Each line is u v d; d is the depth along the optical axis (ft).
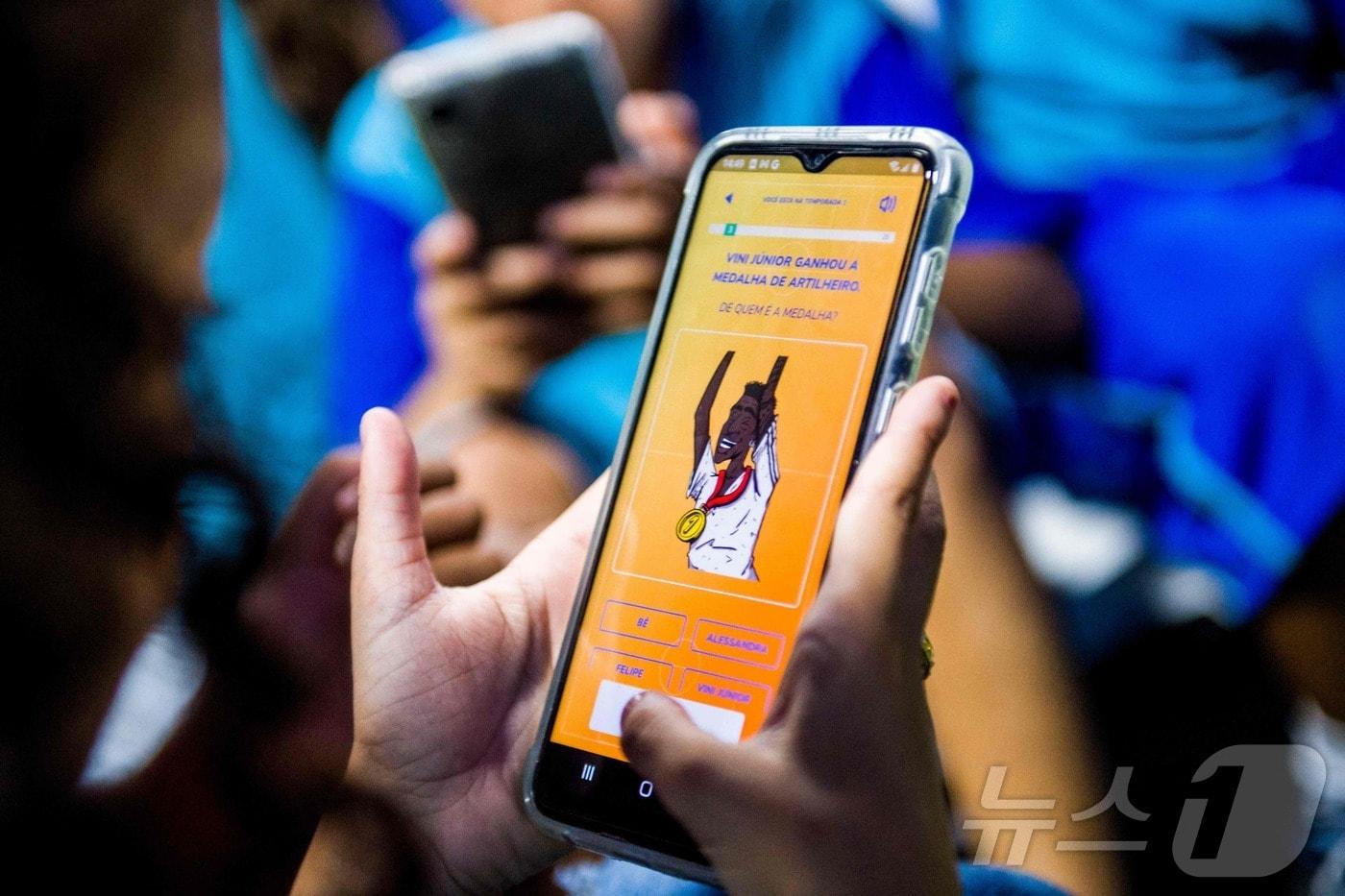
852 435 2.59
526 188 5.36
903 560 2.17
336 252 5.84
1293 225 6.13
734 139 2.91
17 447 1.78
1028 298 6.32
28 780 1.75
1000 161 6.35
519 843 2.70
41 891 1.72
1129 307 6.28
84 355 1.83
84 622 1.82
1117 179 6.28
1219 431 6.16
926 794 2.10
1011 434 6.24
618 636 2.67
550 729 2.63
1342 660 5.62
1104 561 6.05
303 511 3.13
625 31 6.09
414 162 5.99
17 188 1.79
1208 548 6.10
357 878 2.44
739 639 2.58
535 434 5.77
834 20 6.26
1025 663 5.63
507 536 5.55
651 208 5.48
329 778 2.20
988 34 6.26
